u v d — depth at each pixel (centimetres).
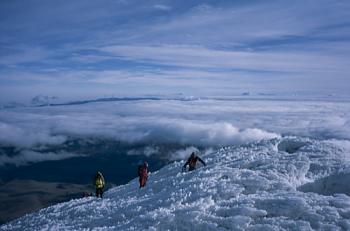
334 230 1569
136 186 3384
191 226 1703
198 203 1964
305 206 1722
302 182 2425
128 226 1841
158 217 1828
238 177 2444
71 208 2964
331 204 1758
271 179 2392
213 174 2616
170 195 2311
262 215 1722
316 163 2738
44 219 2805
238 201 1880
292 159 2809
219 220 1706
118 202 2712
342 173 2077
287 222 1636
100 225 2147
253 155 3203
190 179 2705
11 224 3088
